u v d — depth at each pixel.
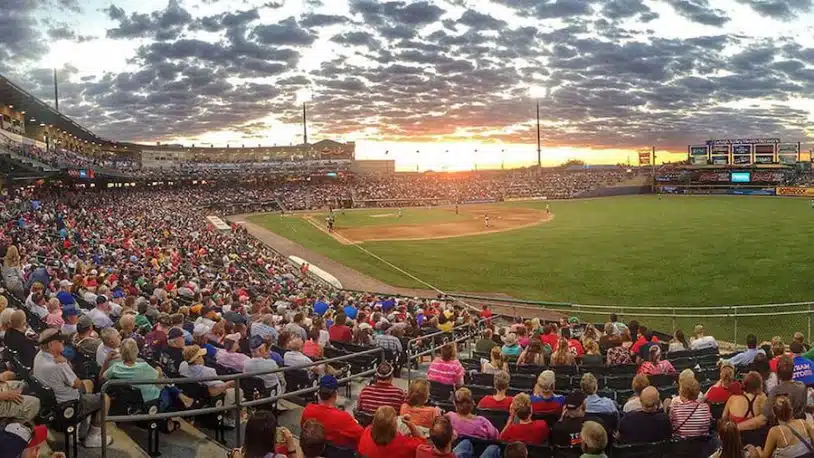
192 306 18.22
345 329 15.38
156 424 7.93
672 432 7.73
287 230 69.19
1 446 5.88
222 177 118.00
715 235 52.66
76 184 81.25
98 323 13.45
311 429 5.39
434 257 47.25
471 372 11.41
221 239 50.38
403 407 7.47
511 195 123.31
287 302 22.58
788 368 7.35
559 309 26.83
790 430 6.35
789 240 47.84
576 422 7.21
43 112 68.88
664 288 32.91
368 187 126.44
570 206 97.38
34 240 32.19
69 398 7.55
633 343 15.77
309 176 130.75
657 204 94.31
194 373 9.01
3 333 10.63
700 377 11.72
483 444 7.18
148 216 64.50
